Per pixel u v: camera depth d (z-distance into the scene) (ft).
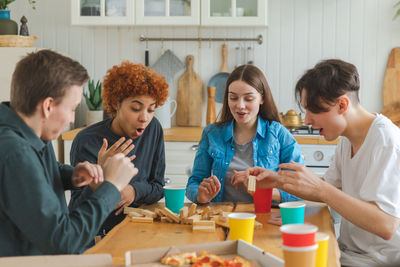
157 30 12.16
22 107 3.83
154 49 12.21
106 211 3.96
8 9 12.08
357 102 5.24
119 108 6.07
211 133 6.75
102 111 11.59
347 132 5.29
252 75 6.27
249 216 4.17
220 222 4.84
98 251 4.02
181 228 4.76
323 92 4.97
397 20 11.46
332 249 4.12
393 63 11.48
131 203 5.92
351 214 4.66
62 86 3.83
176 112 12.28
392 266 5.20
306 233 2.89
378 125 5.09
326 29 11.72
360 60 11.66
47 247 3.67
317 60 11.80
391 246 5.19
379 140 4.96
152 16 10.87
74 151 6.21
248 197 6.44
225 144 6.62
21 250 3.90
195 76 12.16
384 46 11.55
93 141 6.18
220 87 12.10
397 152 4.83
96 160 6.12
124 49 12.25
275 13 11.84
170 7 10.85
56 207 3.71
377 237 5.26
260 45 11.96
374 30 11.56
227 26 11.88
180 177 10.50
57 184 4.65
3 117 3.83
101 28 12.21
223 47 11.98
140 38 12.14
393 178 4.74
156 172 6.67
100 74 12.30
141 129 6.14
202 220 4.87
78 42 12.26
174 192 5.36
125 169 4.16
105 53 12.26
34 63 3.81
